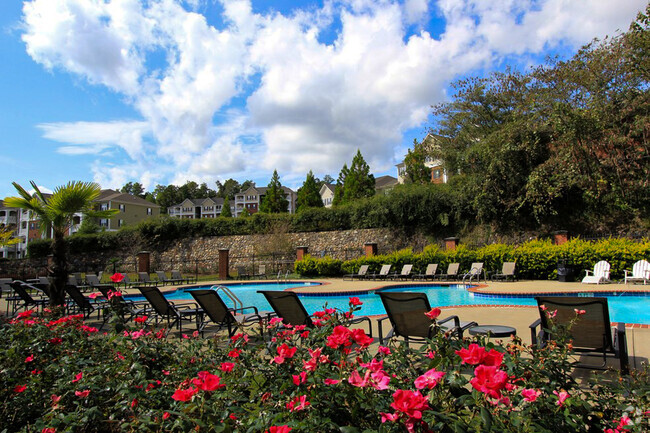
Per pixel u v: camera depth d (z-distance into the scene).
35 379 2.66
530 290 10.28
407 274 16.34
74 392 2.36
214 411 1.70
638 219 15.80
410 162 28.39
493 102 21.05
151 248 26.41
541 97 18.03
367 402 1.57
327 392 1.68
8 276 25.14
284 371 2.07
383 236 22.55
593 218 17.02
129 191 99.12
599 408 1.75
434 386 1.56
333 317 2.76
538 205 17.25
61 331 3.69
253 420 1.58
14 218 53.53
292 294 4.80
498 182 18.50
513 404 1.60
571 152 16.25
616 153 15.53
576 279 13.00
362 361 1.90
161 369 2.79
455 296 12.25
